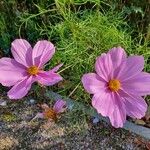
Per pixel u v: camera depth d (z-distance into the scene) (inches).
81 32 12.8
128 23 14.2
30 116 12.8
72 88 12.9
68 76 13.1
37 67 10.4
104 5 14.4
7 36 14.2
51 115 11.3
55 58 13.1
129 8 13.7
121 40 12.8
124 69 10.2
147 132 12.2
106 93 10.1
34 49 10.6
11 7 14.5
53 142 12.3
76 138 12.3
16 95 10.0
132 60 10.2
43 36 14.3
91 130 12.4
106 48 12.8
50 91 13.2
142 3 14.2
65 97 12.4
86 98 12.6
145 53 12.6
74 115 12.6
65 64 13.2
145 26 14.0
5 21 14.6
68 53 12.8
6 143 12.3
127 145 12.1
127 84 10.2
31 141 12.3
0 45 14.3
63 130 12.5
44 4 14.5
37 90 13.1
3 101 13.2
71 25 12.8
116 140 12.2
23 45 10.6
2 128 12.6
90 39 12.9
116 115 9.9
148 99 12.6
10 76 10.3
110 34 12.8
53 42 14.1
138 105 10.0
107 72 10.1
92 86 9.8
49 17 14.4
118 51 10.1
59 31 13.0
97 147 12.1
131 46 13.4
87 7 14.5
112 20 13.4
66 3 13.7
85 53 12.9
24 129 12.6
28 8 14.7
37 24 13.9
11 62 10.5
